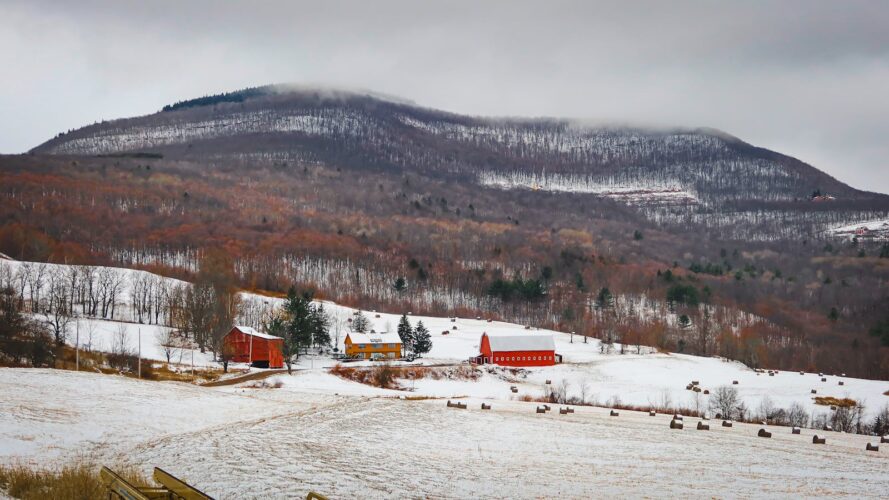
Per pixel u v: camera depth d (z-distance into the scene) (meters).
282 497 27.16
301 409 58.22
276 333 119.44
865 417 91.62
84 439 39.22
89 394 54.91
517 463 40.22
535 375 118.19
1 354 83.50
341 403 61.69
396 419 54.25
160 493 14.09
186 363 103.44
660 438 54.72
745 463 44.28
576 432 55.38
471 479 34.56
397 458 38.78
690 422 70.62
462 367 114.88
